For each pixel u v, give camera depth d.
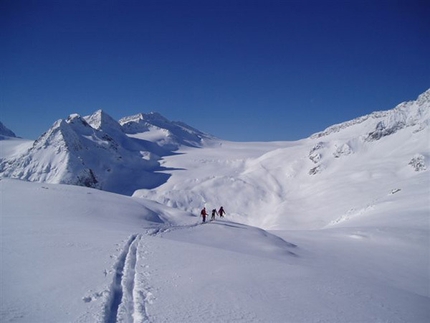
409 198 51.75
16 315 6.39
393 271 19.25
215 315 7.15
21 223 19.61
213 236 22.98
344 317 7.79
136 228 22.38
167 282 9.35
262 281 10.26
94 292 7.94
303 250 23.20
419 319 8.26
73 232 17.00
